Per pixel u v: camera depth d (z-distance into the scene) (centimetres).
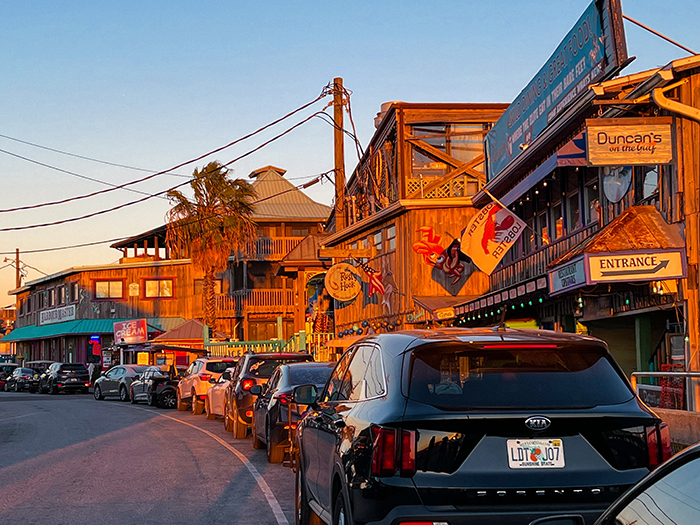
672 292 1283
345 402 629
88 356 5372
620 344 1738
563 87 1631
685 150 1263
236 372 1866
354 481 508
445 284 2600
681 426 970
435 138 2759
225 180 4175
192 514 890
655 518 285
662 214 1323
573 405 487
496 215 1911
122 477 1170
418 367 506
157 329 4788
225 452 1484
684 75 1281
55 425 2147
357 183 3441
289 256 3722
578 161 1460
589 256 1249
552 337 529
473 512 461
